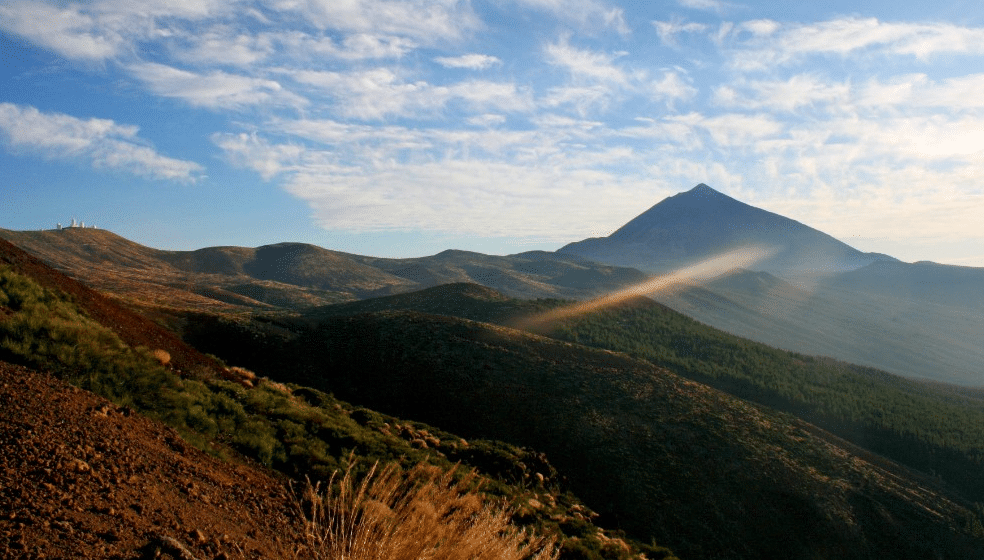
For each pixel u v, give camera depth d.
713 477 40.25
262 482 9.77
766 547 35.62
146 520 5.57
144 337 18.08
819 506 39.50
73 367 10.41
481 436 42.75
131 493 6.11
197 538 5.72
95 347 11.12
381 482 4.77
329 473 11.59
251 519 7.43
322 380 50.25
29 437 6.16
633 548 20.86
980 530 41.00
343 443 15.32
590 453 40.28
